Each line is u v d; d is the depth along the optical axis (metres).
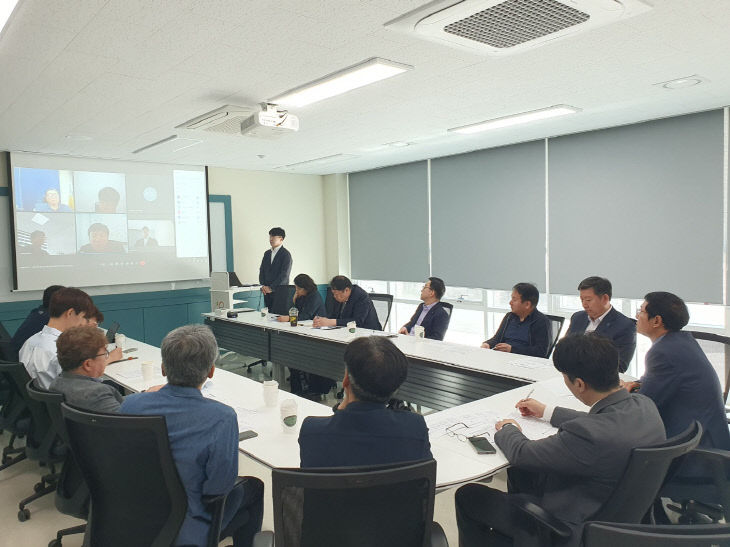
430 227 6.55
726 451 1.91
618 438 1.50
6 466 3.22
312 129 4.57
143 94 3.38
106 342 2.21
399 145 5.45
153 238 6.37
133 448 1.51
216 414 1.62
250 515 1.96
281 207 7.47
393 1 2.11
